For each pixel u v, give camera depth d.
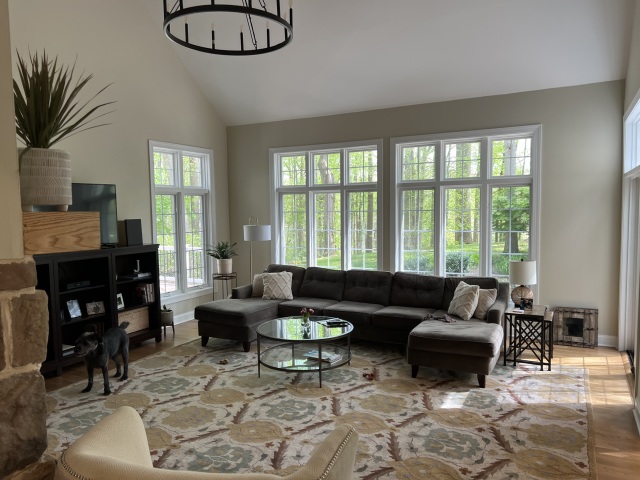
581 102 5.19
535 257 5.52
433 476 2.68
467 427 3.29
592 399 3.78
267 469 2.77
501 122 5.60
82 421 3.46
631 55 4.52
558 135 5.33
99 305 5.02
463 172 6.02
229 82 6.62
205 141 7.02
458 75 5.51
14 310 1.06
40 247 1.11
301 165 7.09
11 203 1.06
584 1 4.36
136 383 4.23
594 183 5.19
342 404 3.71
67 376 4.44
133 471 0.92
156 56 6.10
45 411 1.13
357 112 6.46
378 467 2.78
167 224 6.52
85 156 5.23
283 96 6.59
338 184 6.79
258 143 7.24
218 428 3.31
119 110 5.61
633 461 2.85
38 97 1.29
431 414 3.51
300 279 6.27
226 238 7.49
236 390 4.04
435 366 4.20
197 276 7.11
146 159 5.99
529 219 5.66
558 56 4.96
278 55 5.93
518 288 4.87
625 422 3.37
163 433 3.25
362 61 5.67
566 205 5.34
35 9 4.66
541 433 3.19
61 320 4.57
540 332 4.95
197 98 6.85
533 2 4.48
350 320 5.25
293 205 7.21
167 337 5.85
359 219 6.70
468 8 4.68
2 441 1.05
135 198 5.85
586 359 4.80
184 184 6.77
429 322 4.69
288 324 4.65
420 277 5.61
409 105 6.11
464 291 4.97
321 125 6.74
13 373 1.07
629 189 4.92
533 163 5.52
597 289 5.25
